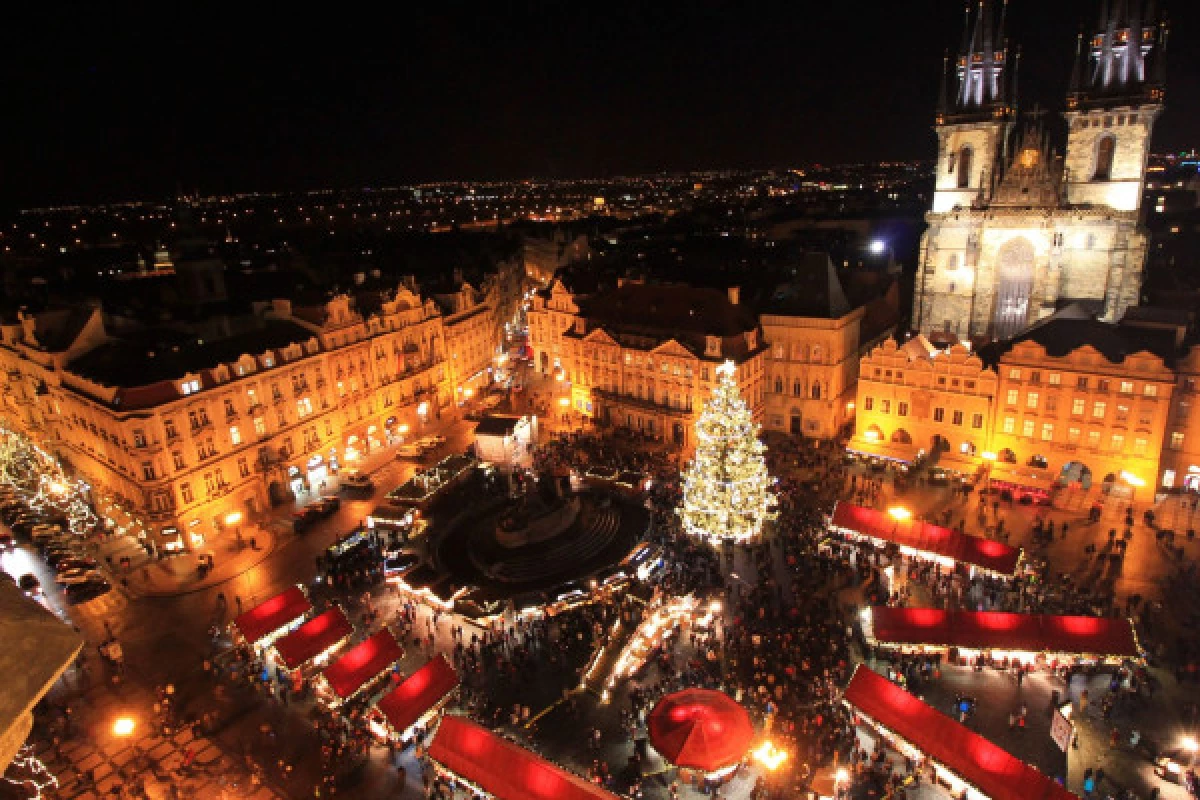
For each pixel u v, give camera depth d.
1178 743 54.06
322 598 76.12
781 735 55.88
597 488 93.81
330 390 103.75
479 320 141.50
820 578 73.81
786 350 111.81
